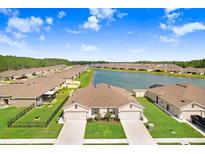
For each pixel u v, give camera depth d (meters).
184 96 40.94
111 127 31.17
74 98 38.19
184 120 35.34
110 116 35.16
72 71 114.88
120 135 28.03
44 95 51.28
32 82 60.28
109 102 36.84
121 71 176.38
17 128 30.41
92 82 94.31
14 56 177.62
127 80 105.75
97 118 34.31
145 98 54.84
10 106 44.72
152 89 54.75
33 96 44.59
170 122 34.12
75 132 28.97
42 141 25.72
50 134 28.11
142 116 35.12
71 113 34.25
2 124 32.28
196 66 181.50
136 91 57.38
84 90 42.94
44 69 143.88
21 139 26.34
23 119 35.09
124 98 37.56
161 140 26.55
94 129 30.25
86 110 34.28
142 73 156.38
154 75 139.00
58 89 64.12
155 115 38.41
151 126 30.95
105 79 109.00
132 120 34.72
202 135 28.36
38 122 32.78
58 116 36.78
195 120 33.09
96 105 36.06
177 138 27.25
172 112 39.97
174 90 47.06
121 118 34.97
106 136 27.66
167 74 145.50
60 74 93.00
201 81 104.12
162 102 45.69
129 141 26.06
